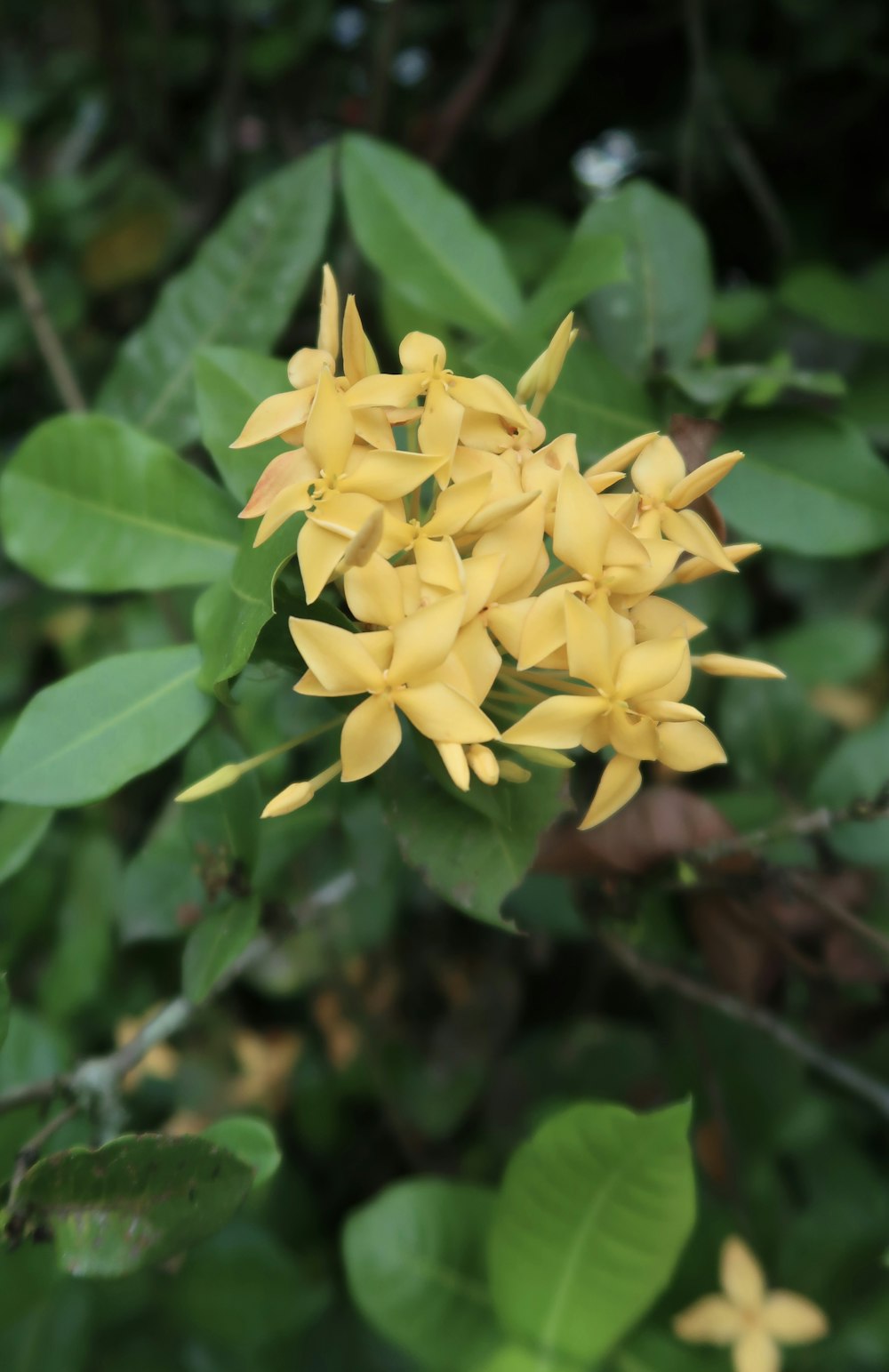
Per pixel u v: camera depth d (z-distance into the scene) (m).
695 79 0.64
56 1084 0.45
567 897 0.55
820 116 0.70
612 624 0.41
